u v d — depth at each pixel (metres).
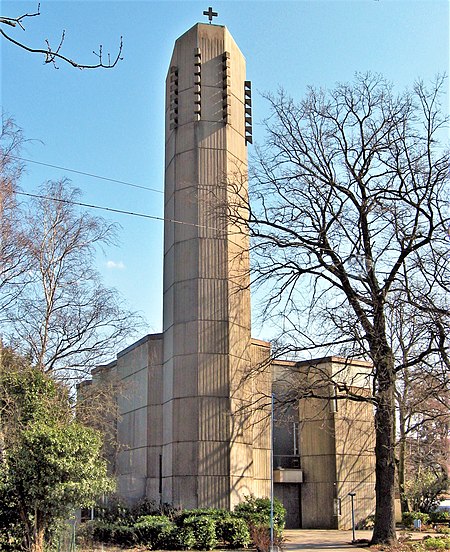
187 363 32.22
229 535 26.81
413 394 30.84
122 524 28.70
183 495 30.67
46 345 30.97
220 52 36.16
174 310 33.25
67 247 31.73
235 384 32.28
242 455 31.91
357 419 40.25
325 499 38.66
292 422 38.97
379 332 27.30
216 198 33.22
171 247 34.50
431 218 26.44
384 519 27.72
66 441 19.36
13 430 24.20
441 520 41.69
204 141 34.81
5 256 28.83
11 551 19.25
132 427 36.66
